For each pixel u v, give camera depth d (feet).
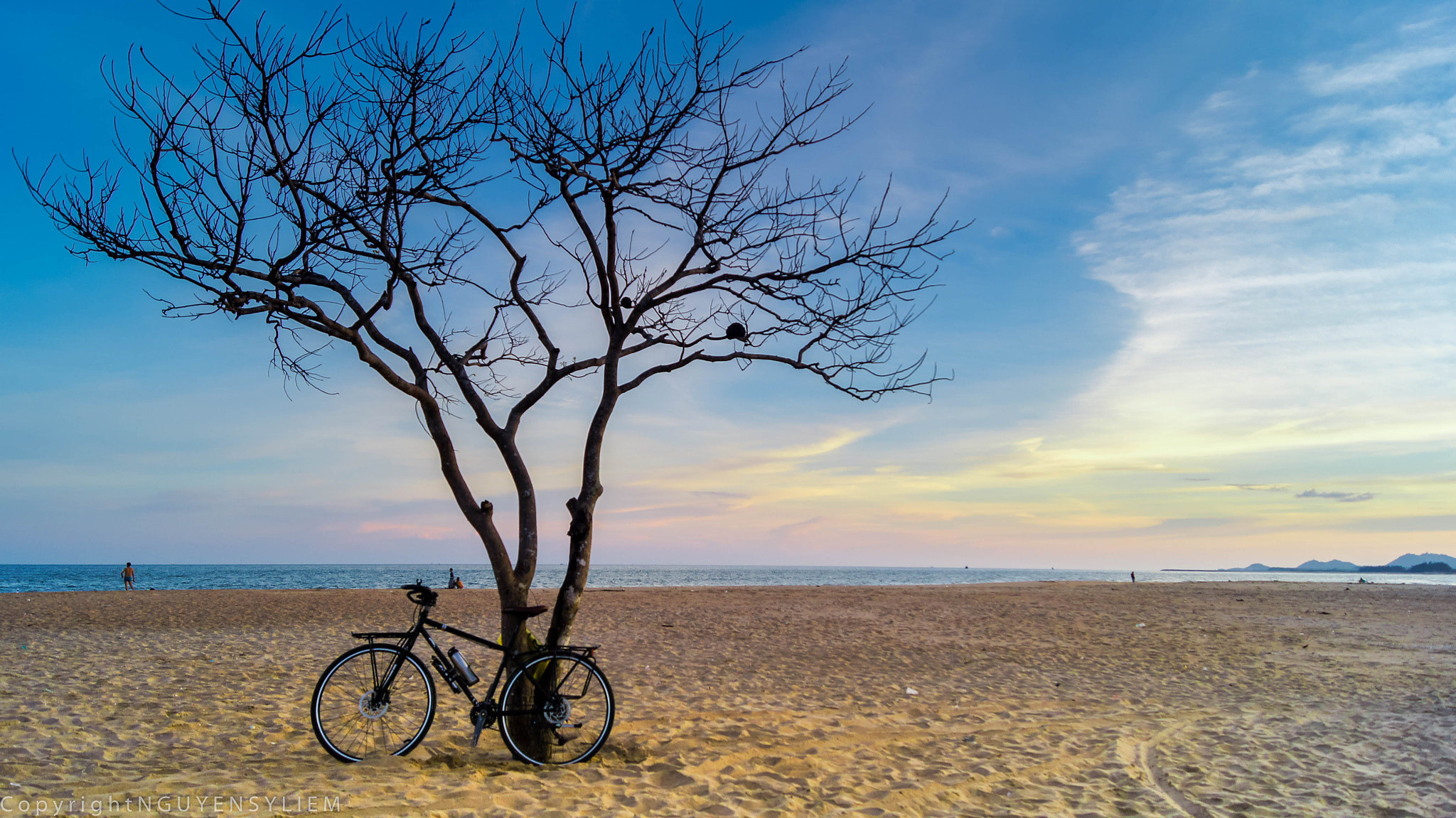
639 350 20.97
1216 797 16.60
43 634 44.88
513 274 20.44
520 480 19.17
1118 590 107.76
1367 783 17.69
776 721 23.72
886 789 16.63
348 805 13.28
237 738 19.70
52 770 15.78
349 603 73.36
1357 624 58.03
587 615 61.46
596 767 17.21
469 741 19.43
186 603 72.18
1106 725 23.91
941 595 94.07
